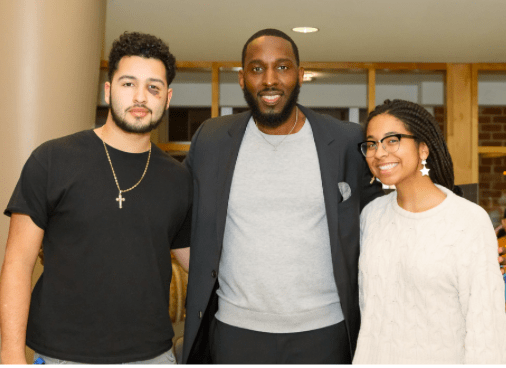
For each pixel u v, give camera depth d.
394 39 4.65
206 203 1.71
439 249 1.33
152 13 3.91
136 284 1.44
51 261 1.42
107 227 1.43
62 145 1.47
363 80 5.92
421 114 1.43
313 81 5.96
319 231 1.65
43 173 1.42
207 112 5.75
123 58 1.47
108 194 1.45
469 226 1.32
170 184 1.58
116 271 1.42
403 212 1.44
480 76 5.82
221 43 4.78
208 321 1.77
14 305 1.37
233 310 1.65
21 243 1.41
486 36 4.55
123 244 1.44
